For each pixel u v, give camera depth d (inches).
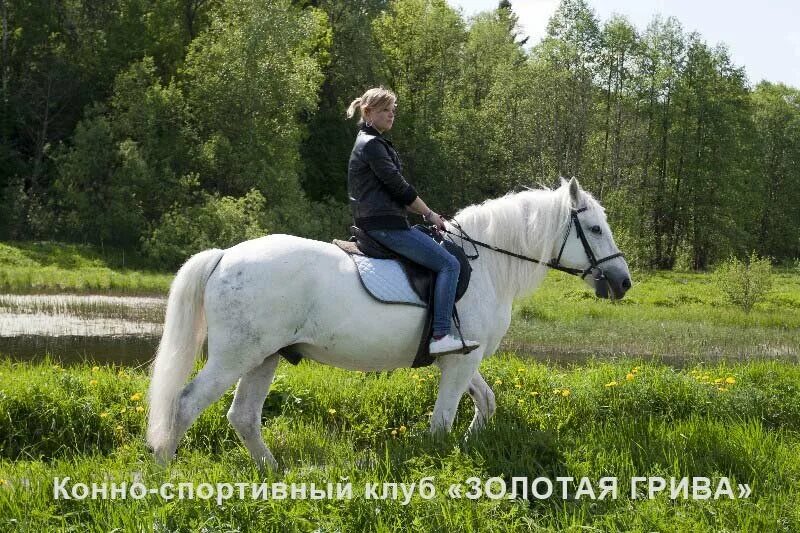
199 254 234.2
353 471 215.8
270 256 228.1
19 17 1454.2
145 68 1380.4
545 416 304.8
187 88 1494.8
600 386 338.3
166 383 227.3
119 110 1390.3
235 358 226.7
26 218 1279.5
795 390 347.3
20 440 277.7
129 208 1278.3
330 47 1866.4
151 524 182.1
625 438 252.5
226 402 297.6
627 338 722.8
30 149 1497.3
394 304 235.1
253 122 1419.8
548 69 1781.5
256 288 225.0
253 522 186.7
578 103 1760.6
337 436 303.1
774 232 2444.6
